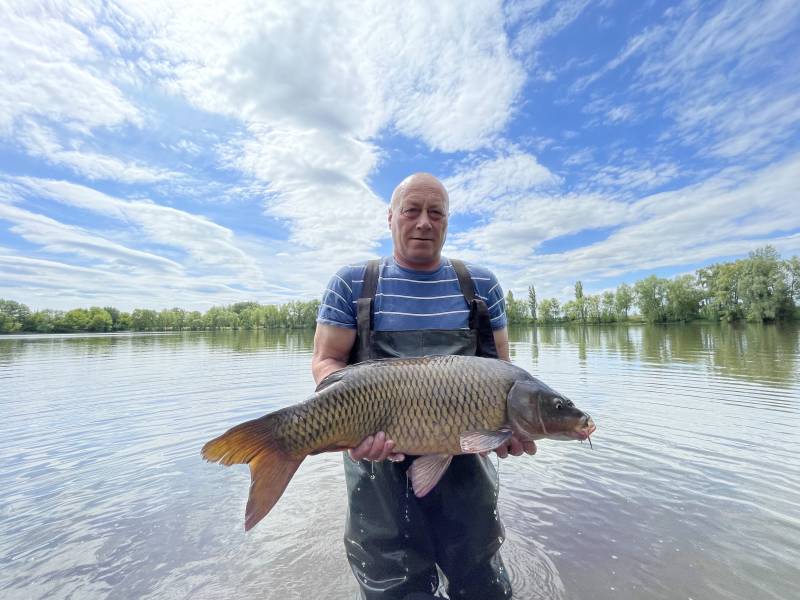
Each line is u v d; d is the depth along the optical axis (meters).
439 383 2.42
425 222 2.83
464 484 2.81
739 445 5.60
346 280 3.05
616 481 4.72
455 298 2.98
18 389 10.15
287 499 4.67
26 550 3.53
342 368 2.59
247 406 8.30
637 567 3.24
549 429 2.39
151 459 5.60
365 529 2.86
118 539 3.74
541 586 3.07
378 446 2.37
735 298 57.69
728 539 3.53
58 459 5.59
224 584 3.17
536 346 21.91
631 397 8.41
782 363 12.98
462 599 2.83
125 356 19.00
